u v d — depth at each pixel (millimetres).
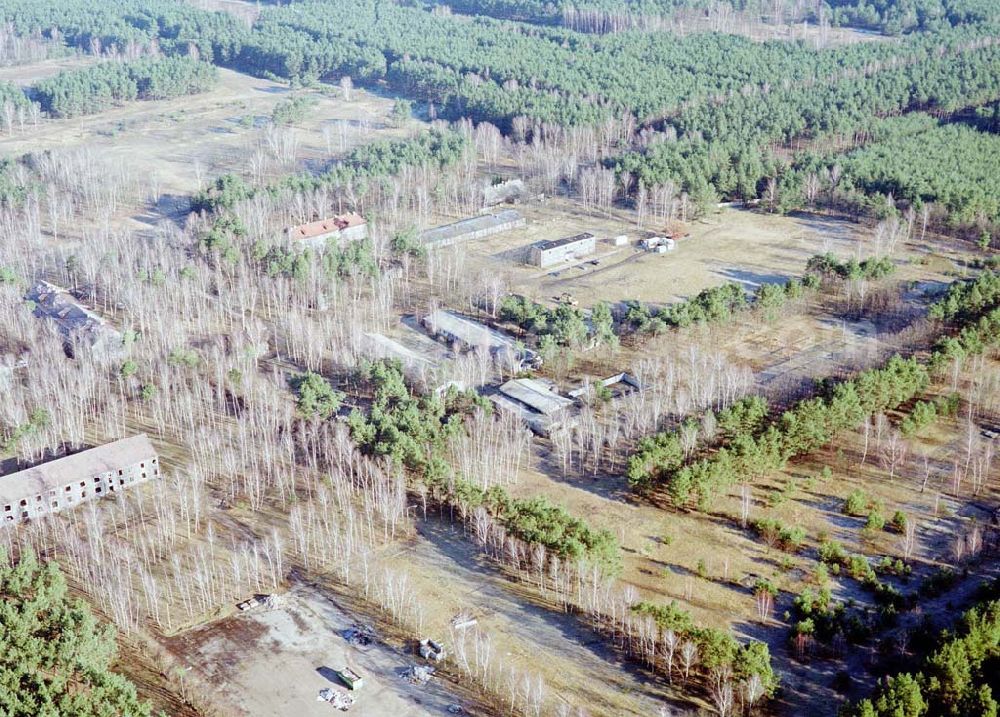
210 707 186250
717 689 185375
